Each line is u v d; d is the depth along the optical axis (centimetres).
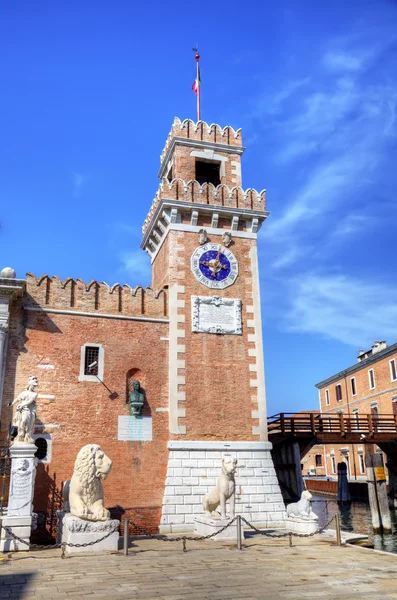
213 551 1814
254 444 2570
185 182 2944
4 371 2323
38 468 2275
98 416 2428
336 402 7044
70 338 2489
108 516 1894
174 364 2577
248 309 2803
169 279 2716
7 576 1415
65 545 1812
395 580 1347
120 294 2648
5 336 2325
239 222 2941
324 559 1653
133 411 2466
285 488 3484
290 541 1930
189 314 2681
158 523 2355
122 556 1723
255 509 2458
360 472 6250
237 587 1272
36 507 2227
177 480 2409
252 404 2644
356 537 2198
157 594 1204
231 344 2703
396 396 5578
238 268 2855
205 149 3038
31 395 2039
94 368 2500
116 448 2409
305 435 3484
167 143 3139
